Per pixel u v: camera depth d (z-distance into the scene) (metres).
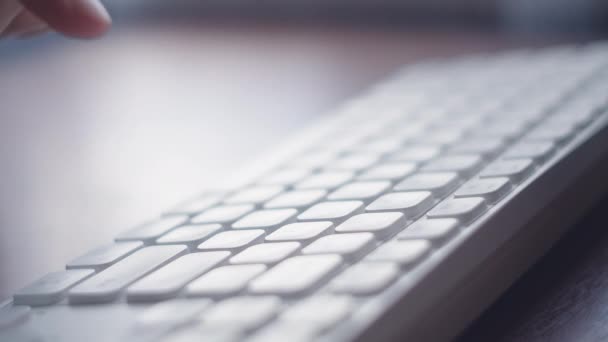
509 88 0.55
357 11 1.19
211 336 0.30
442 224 0.35
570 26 0.95
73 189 0.61
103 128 0.82
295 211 0.39
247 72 1.00
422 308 0.32
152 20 1.48
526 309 0.36
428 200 0.38
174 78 1.03
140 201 0.55
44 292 0.35
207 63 1.09
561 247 0.41
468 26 1.06
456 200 0.37
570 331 0.34
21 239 0.51
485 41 0.95
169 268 0.35
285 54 1.07
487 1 1.03
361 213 0.38
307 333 0.29
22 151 0.77
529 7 0.99
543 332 0.35
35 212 0.56
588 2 0.94
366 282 0.31
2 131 0.88
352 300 0.31
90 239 0.49
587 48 0.66
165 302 0.33
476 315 0.35
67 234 0.51
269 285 0.32
